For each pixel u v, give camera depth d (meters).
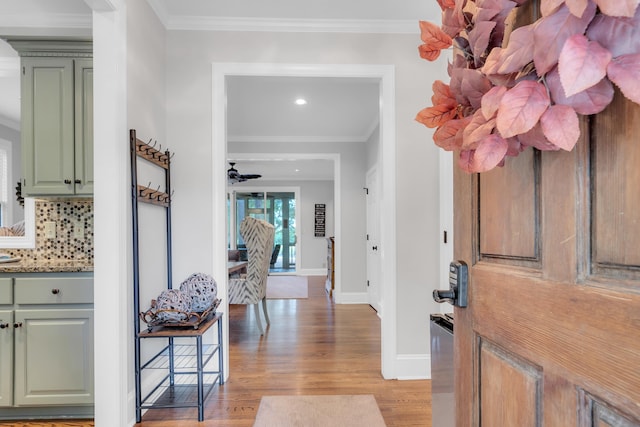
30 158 2.03
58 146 2.02
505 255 0.69
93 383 1.87
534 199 0.60
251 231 3.48
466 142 0.62
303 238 8.68
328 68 2.40
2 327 1.86
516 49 0.51
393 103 2.43
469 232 0.83
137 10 1.92
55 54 2.02
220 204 2.35
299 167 6.99
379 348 3.00
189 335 1.82
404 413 1.95
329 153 5.00
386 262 2.44
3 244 2.21
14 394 1.86
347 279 4.95
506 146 0.57
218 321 2.30
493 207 0.73
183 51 2.34
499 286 0.70
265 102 3.62
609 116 0.46
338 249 4.97
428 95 2.45
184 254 2.32
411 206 2.44
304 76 2.41
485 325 0.75
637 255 0.42
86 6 2.12
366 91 3.35
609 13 0.40
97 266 1.67
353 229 4.99
